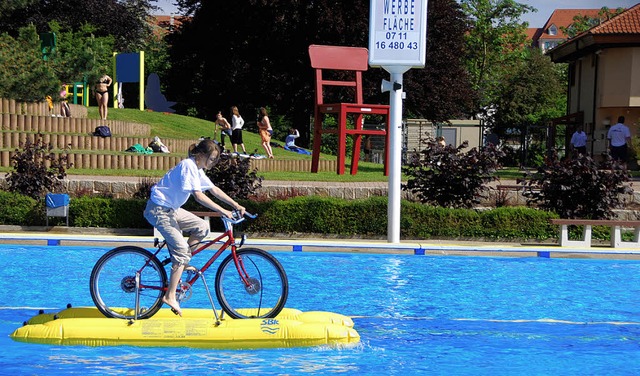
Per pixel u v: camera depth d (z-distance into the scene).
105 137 28.47
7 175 19.72
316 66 25.75
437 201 19.11
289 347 8.29
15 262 13.91
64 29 54.03
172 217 8.54
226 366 7.48
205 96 50.84
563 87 66.25
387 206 17.73
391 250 15.84
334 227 17.98
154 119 37.28
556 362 7.79
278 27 44.28
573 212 18.41
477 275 13.31
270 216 18.02
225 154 18.92
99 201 18.30
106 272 8.75
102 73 38.38
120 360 7.67
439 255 15.71
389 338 8.77
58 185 19.69
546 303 10.93
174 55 50.19
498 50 71.31
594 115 39.66
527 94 60.19
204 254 14.98
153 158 26.23
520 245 17.11
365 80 44.19
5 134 25.91
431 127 56.66
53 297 10.87
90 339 8.31
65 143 27.22
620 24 38.38
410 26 16.14
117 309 8.75
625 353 8.21
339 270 13.62
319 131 25.95
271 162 27.73
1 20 52.12
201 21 47.34
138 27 59.28
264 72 47.50
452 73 47.19
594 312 10.37
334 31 43.47
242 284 8.75
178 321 8.41
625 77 38.25
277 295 8.76
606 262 15.17
